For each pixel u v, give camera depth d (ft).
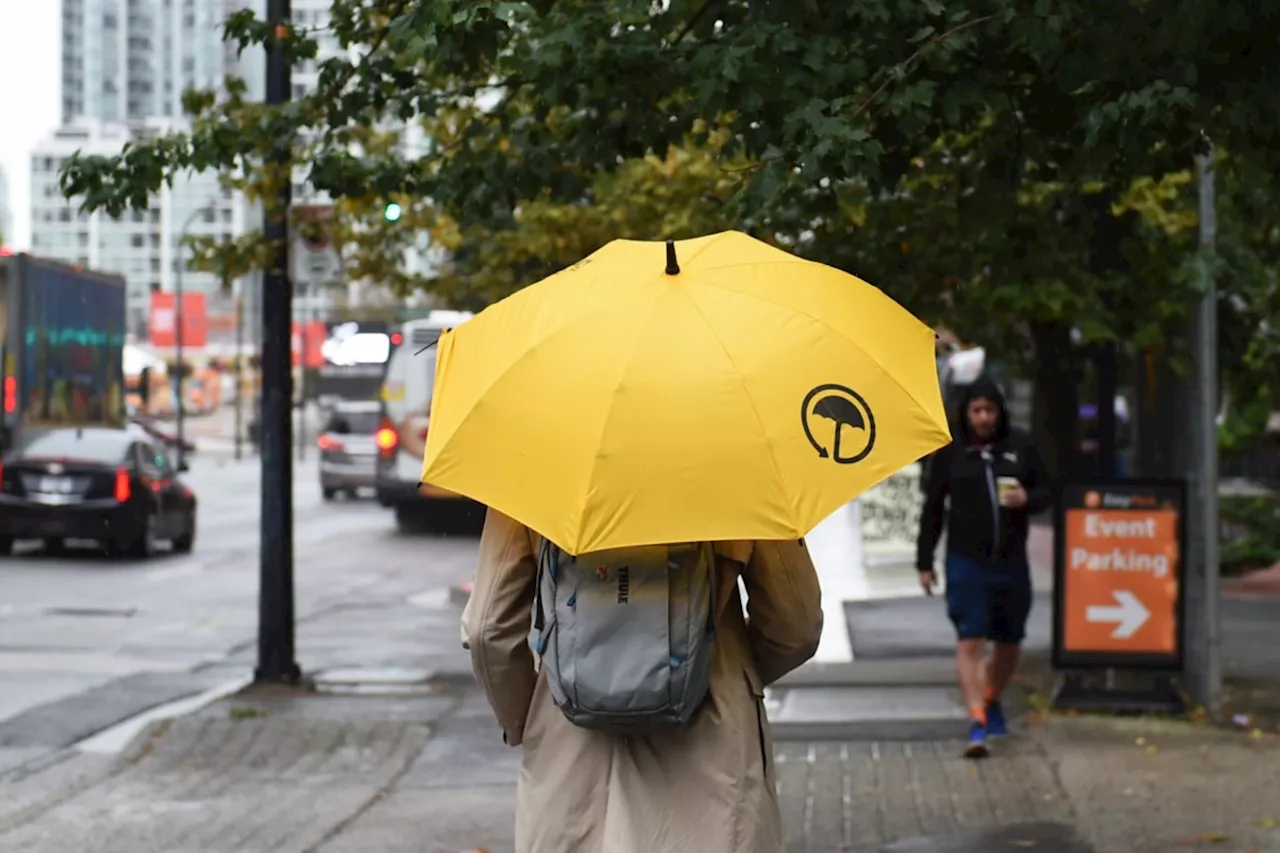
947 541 29.63
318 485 157.89
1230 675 38.09
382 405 95.81
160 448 81.82
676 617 12.37
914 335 13.03
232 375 368.68
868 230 28.89
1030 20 18.66
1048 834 23.40
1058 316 30.04
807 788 26.89
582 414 11.88
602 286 12.81
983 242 27.58
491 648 13.12
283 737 32.37
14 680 41.29
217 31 27.04
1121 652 32.04
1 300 83.71
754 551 13.03
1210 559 32.22
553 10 22.29
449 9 19.11
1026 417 107.55
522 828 13.32
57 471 75.10
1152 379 36.86
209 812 26.45
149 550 77.30
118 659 45.65
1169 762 28.09
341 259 42.88
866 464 11.86
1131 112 17.58
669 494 11.60
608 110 22.88
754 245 13.73
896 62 19.99
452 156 27.20
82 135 497.05
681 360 11.99
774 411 11.84
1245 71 18.34
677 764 12.85
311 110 26.18
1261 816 24.17
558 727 13.23
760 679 13.57
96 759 30.89
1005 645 29.63
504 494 12.00
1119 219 32.86
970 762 28.48
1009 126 22.13
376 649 47.55
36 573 70.59
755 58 19.47
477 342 13.14
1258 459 100.89
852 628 46.47
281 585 38.88
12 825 25.58
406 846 24.11
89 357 95.66
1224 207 33.24
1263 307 37.04
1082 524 32.22
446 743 31.99
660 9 21.04
